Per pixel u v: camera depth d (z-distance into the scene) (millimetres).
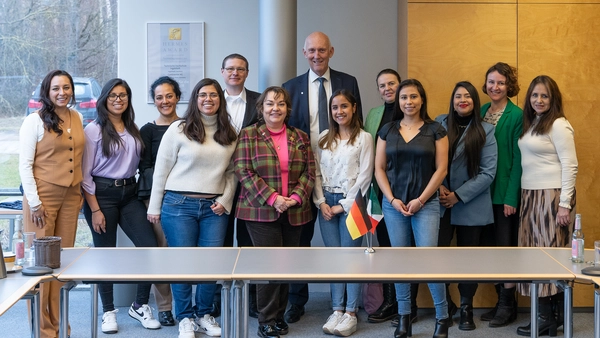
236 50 5613
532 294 3951
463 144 4551
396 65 5645
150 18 5609
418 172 4188
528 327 4488
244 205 4172
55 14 5785
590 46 4977
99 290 4629
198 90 4172
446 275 2996
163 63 5609
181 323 4453
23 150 4070
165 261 3312
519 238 4570
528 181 4500
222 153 4238
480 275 3006
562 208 4348
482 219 4598
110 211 4480
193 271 3066
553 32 4980
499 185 4676
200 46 5598
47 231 4141
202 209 4266
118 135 4418
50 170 4121
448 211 4645
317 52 4695
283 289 4512
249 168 4148
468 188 4512
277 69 5094
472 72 5023
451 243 5129
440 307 4207
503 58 5004
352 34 5645
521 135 4539
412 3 5020
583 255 3314
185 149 4219
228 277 2963
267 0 5098
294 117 4766
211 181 4238
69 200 4246
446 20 5008
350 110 4383
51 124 4082
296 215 4176
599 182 4969
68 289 3172
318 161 4535
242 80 4652
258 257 3420
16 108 5793
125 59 5613
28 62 5789
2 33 5781
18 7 5773
